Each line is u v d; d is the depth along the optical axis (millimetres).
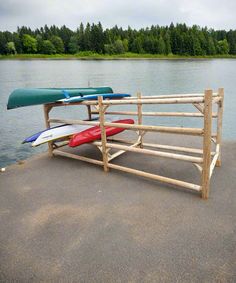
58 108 13844
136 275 2053
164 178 3361
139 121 4641
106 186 3578
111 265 2162
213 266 2096
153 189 3420
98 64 50219
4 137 9117
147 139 5555
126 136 5910
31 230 2689
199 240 2393
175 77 26125
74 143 4301
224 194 3170
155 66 43094
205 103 2715
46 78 26250
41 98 4500
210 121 2754
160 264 2145
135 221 2734
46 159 4789
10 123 10961
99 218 2828
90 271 2117
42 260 2264
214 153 3932
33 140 4711
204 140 2855
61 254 2320
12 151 7770
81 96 4664
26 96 4523
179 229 2561
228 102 14078
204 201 3041
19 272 2148
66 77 27109
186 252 2256
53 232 2635
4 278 2098
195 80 23531
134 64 49094
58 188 3598
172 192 3307
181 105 14195
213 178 3582
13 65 49188
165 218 2752
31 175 4086
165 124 10789
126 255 2262
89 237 2523
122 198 3227
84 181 3771
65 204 3168
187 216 2766
